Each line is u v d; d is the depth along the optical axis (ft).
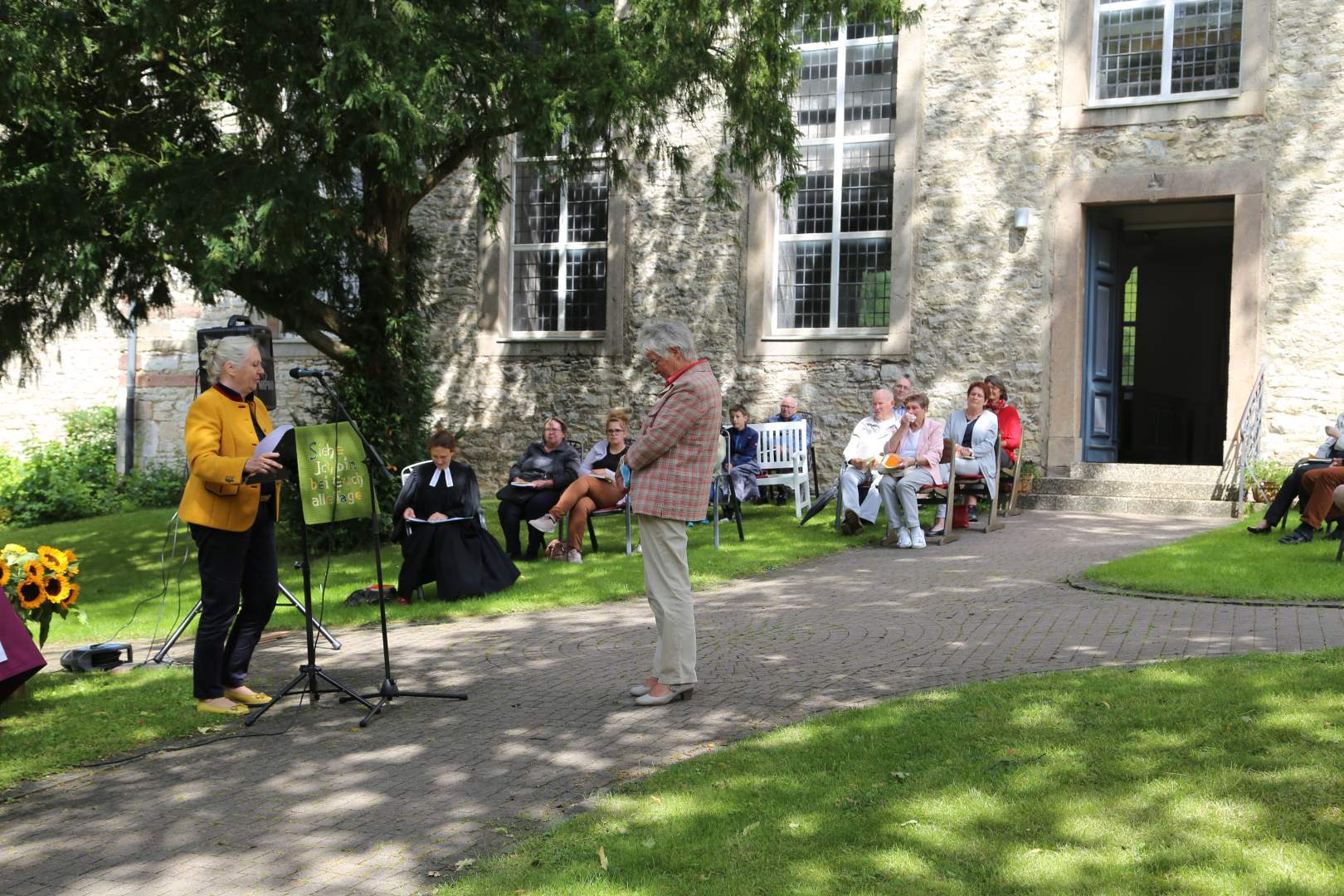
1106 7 44.39
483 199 38.06
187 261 34.55
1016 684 16.55
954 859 10.66
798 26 46.80
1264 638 19.31
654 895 10.19
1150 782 12.20
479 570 27.30
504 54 34.58
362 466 17.90
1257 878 9.91
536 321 54.44
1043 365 44.91
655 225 51.39
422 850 11.84
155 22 30.78
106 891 11.05
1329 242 40.83
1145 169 43.32
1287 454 41.34
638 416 51.93
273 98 32.96
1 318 37.27
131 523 50.42
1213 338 64.54
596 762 14.52
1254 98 41.75
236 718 17.38
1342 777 11.96
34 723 17.15
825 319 49.37
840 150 49.01
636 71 34.40
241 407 17.93
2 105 30.58
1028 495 42.27
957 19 46.09
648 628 23.08
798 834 11.44
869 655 19.58
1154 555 28.91
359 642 23.13
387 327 39.70
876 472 34.65
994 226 45.68
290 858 11.75
